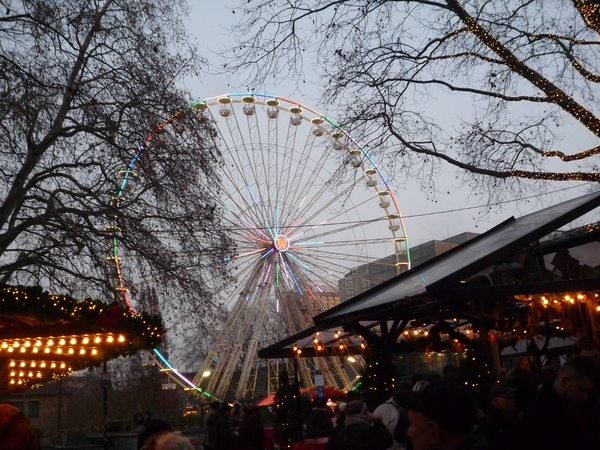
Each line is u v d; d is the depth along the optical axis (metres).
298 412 15.58
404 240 38.06
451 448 3.06
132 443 27.94
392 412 8.35
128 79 18.83
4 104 17.16
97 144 18.81
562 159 13.36
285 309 34.41
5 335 9.09
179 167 19.14
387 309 10.79
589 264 12.29
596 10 11.51
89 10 18.25
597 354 6.93
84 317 8.75
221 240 20.19
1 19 17.06
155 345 9.38
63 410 70.00
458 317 12.91
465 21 12.88
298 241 35.41
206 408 38.41
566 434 4.44
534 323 11.10
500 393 5.28
